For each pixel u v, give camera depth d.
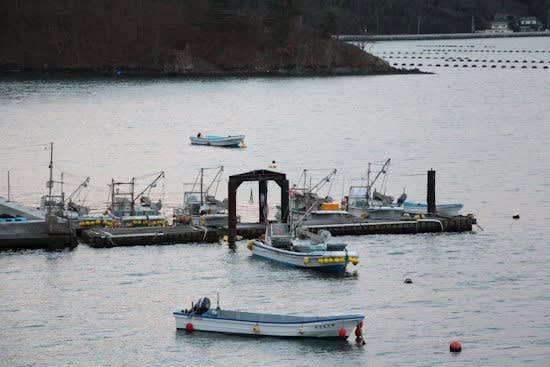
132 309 188.00
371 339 173.38
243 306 190.12
